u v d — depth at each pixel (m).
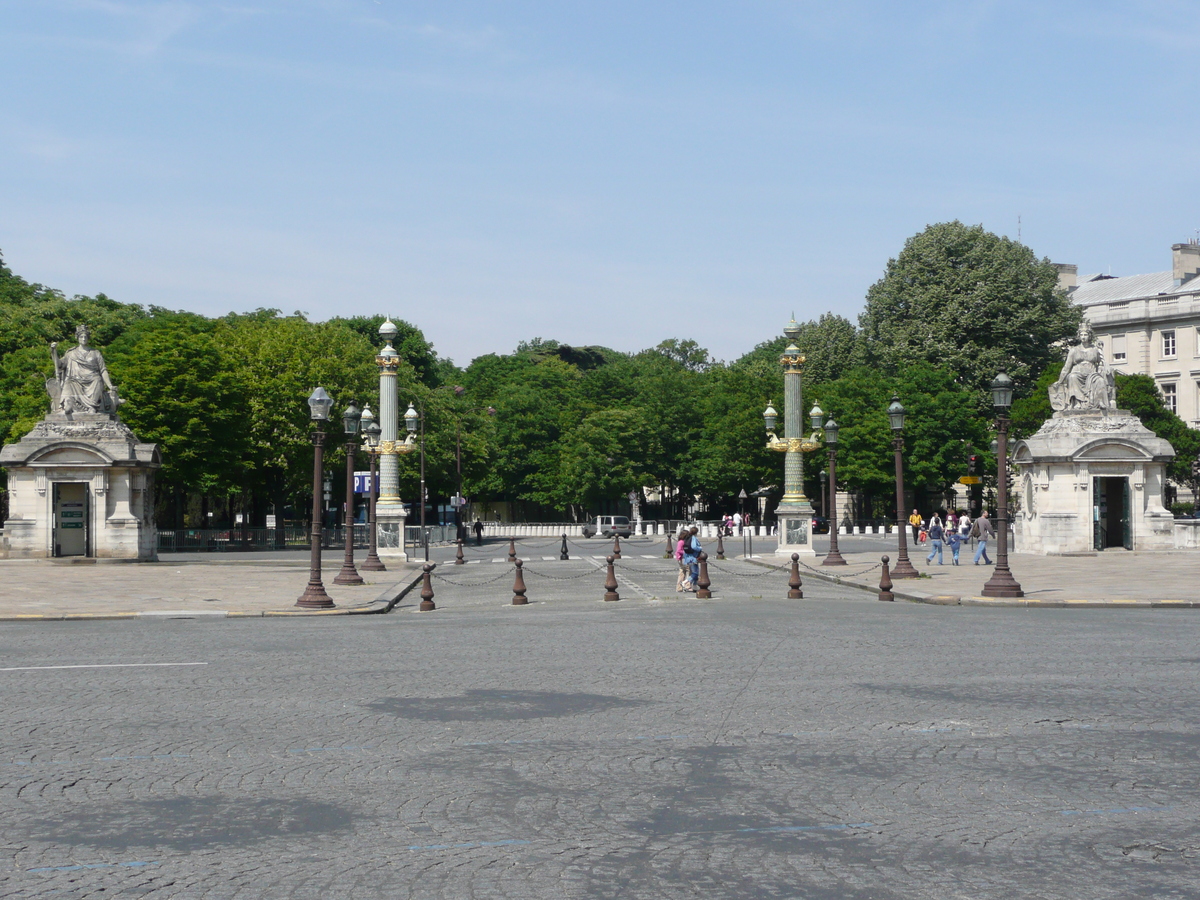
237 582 35.91
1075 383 50.56
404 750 10.25
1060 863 7.09
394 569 45.78
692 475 100.81
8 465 47.72
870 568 42.56
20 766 9.73
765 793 8.72
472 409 103.44
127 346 72.62
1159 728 10.98
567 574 42.62
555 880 6.82
